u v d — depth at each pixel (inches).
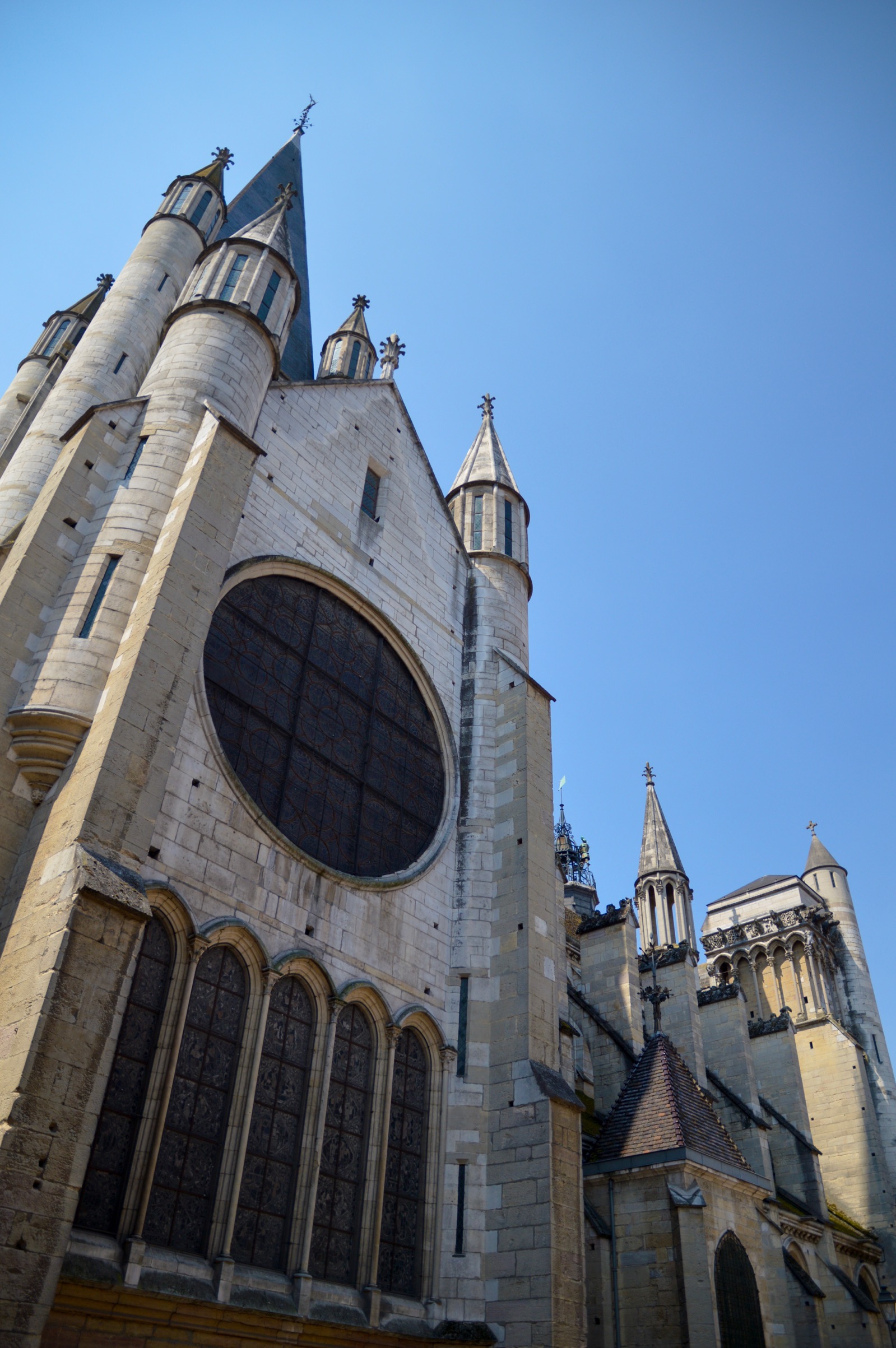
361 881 892.6
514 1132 867.4
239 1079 703.1
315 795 914.1
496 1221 831.1
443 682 1180.5
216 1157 674.8
